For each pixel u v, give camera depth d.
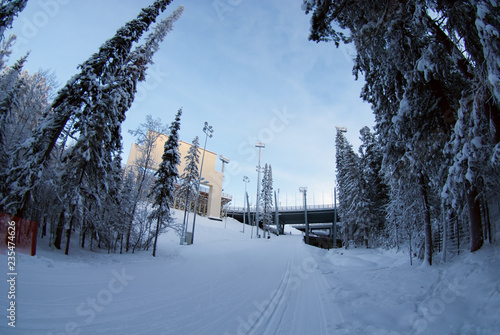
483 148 5.68
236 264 13.32
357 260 14.92
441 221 9.81
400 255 13.91
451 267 7.26
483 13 4.61
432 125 8.73
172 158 19.12
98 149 12.06
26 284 5.59
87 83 11.45
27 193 9.91
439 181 8.83
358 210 25.83
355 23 8.70
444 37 6.95
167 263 13.20
